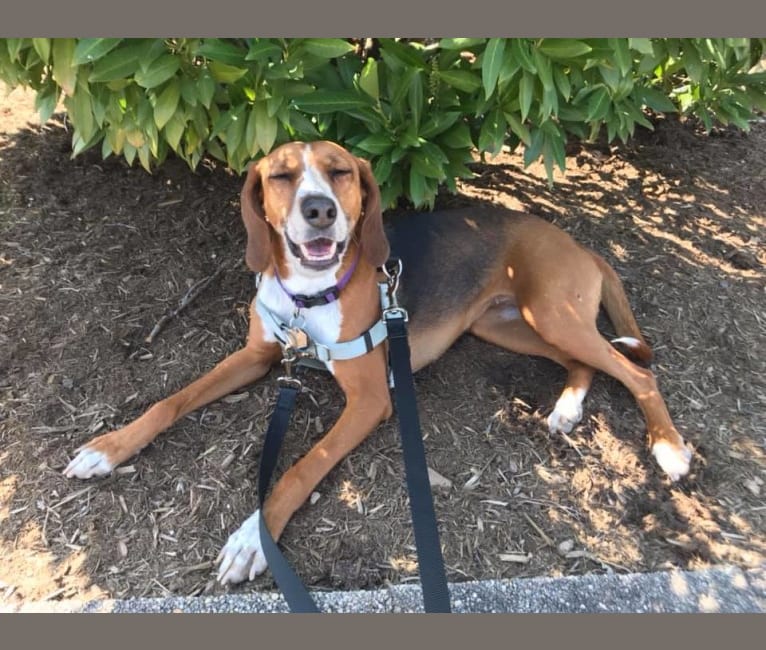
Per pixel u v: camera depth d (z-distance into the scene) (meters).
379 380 0.86
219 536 0.77
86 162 1.26
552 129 0.99
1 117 1.38
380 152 0.96
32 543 0.75
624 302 1.01
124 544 0.75
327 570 0.74
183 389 0.87
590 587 0.73
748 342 1.04
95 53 0.77
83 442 0.85
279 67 0.86
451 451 0.87
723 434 0.90
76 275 1.07
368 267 0.85
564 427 0.89
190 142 0.96
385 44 0.92
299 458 0.85
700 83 1.14
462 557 0.76
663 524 0.79
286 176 0.76
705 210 1.30
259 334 0.88
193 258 1.12
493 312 1.04
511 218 1.02
